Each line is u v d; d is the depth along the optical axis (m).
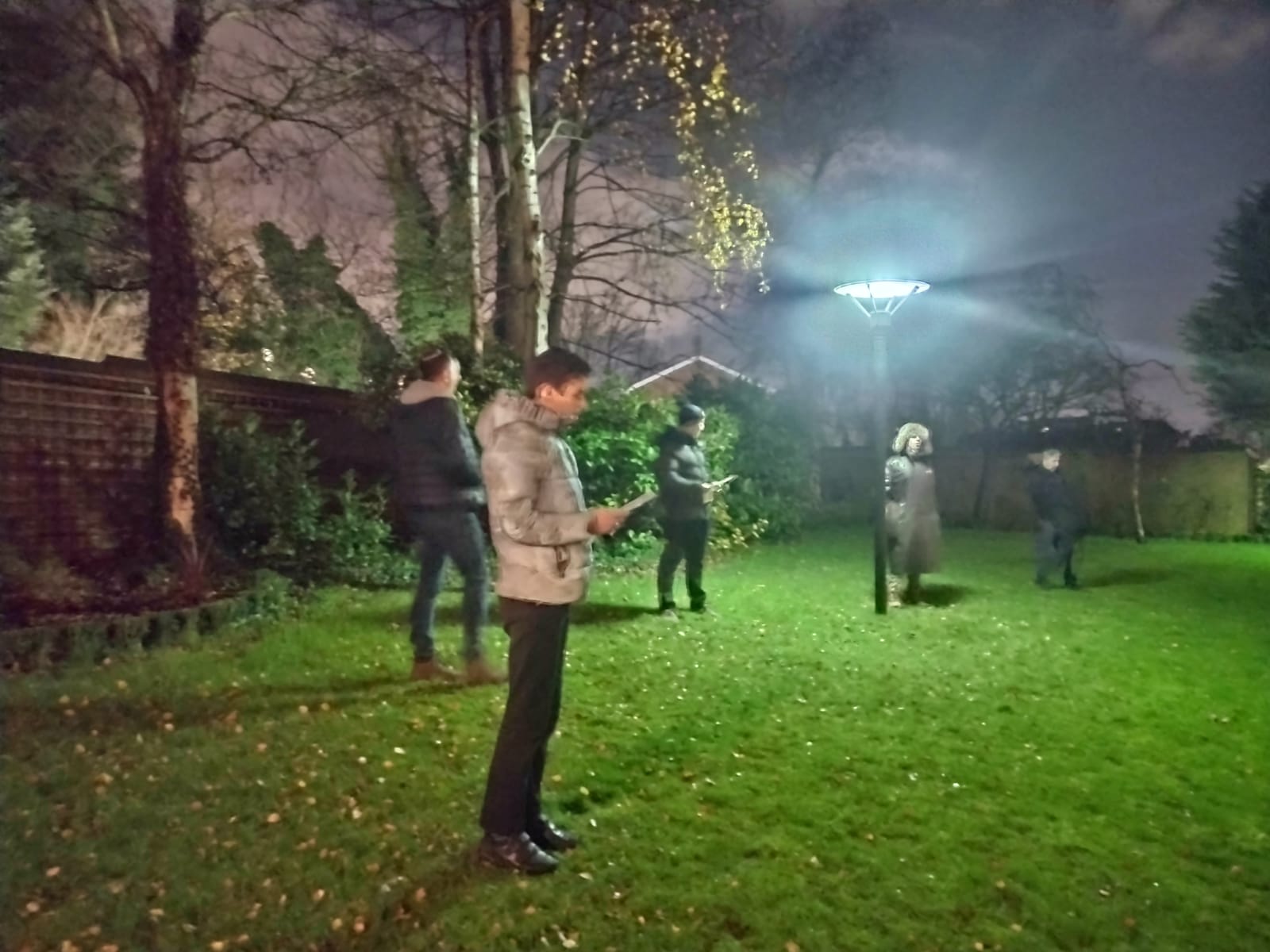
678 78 13.59
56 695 6.70
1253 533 20.91
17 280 15.61
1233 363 23.75
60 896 4.20
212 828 4.81
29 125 13.19
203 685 7.11
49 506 10.39
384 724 6.33
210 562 10.21
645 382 20.61
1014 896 4.45
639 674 7.71
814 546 16.91
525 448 4.33
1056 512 12.68
